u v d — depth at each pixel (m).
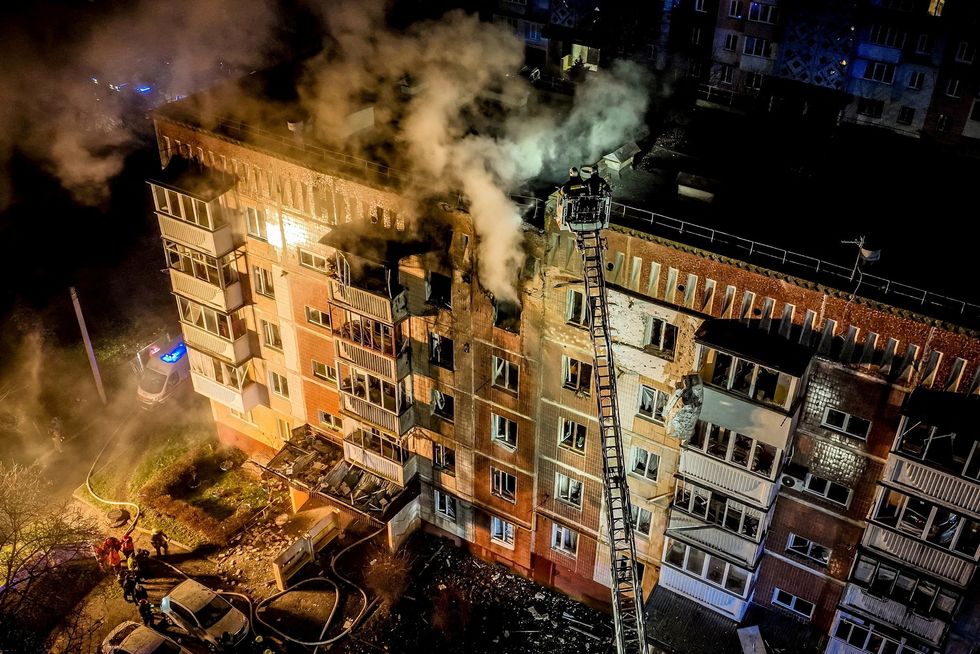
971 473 25.83
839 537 30.47
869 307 25.70
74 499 44.47
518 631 37.44
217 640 36.41
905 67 56.84
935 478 26.50
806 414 28.91
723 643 32.97
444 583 39.81
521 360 33.25
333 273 34.09
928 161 34.16
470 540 40.75
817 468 29.72
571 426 34.31
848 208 30.62
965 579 27.55
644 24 59.97
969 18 53.38
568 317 31.45
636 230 28.48
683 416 28.97
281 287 37.81
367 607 38.47
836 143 34.59
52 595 39.31
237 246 37.91
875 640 30.83
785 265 26.98
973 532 26.95
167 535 42.16
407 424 37.81
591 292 29.95
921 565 28.31
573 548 37.75
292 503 42.78
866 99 59.50
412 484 40.44
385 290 33.66
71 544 41.53
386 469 39.41
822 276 26.52
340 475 40.75
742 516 30.81
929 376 25.86
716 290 28.05
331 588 39.59
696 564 33.31
